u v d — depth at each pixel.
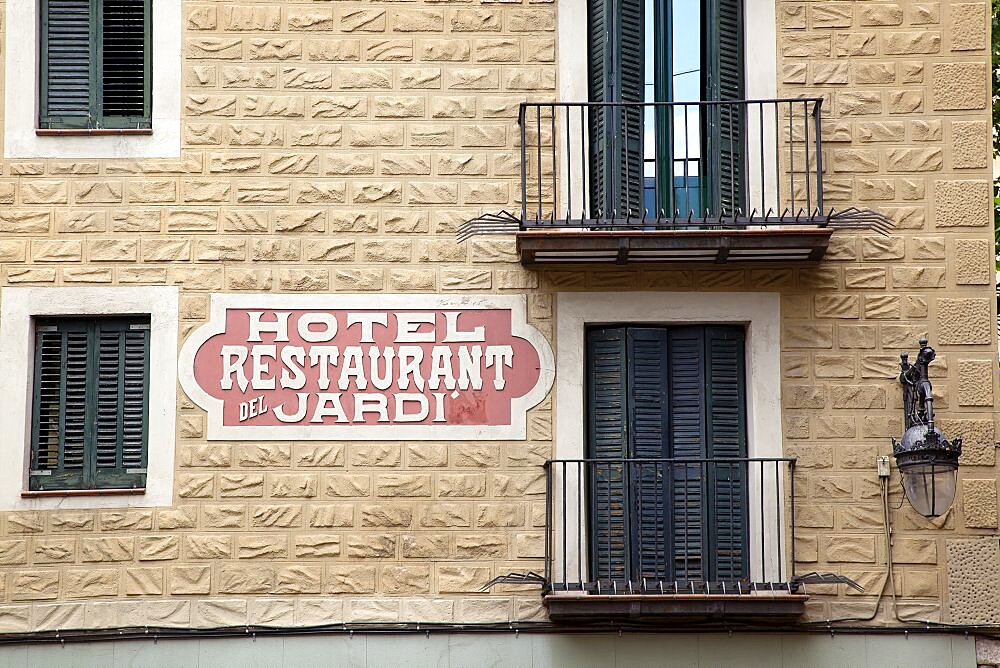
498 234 15.80
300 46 16.12
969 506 15.36
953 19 16.16
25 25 16.05
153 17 16.17
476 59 16.12
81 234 15.77
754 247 15.20
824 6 16.20
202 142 15.96
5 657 15.08
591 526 15.50
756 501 15.46
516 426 15.56
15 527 15.27
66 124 16.06
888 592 15.25
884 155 15.98
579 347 15.70
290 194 15.90
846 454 15.50
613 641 15.18
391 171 15.96
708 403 15.74
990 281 15.75
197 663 15.12
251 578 15.26
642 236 15.13
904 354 15.39
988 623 15.16
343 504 15.41
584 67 16.14
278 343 15.66
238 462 15.45
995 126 20.89
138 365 15.67
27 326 15.59
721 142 16.11
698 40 16.36
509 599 15.24
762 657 15.13
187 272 15.75
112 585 15.22
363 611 15.22
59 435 15.56
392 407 15.57
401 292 15.77
